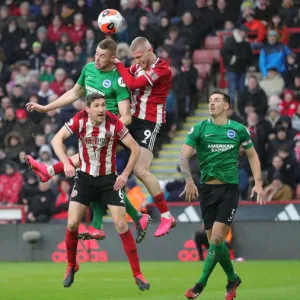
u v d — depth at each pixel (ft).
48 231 126.21
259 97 136.67
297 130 133.08
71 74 154.20
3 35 164.04
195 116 148.05
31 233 125.08
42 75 155.94
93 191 67.97
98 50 71.20
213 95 67.77
